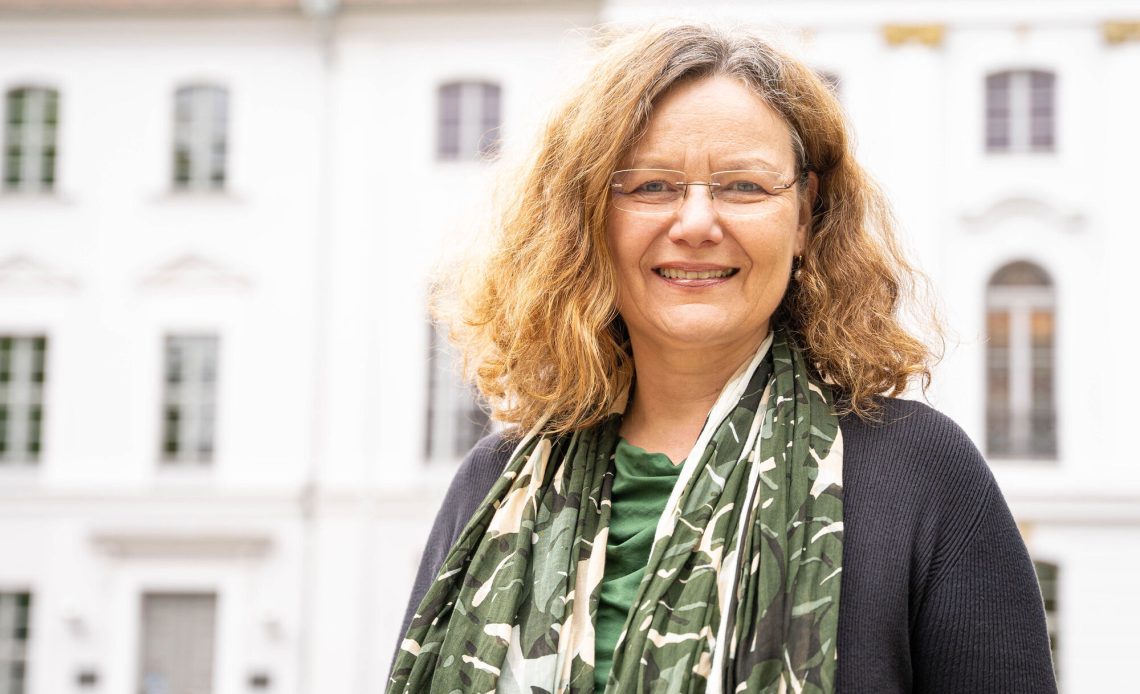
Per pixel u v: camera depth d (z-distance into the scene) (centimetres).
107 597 1777
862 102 1739
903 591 153
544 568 167
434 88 1808
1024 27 1720
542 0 1784
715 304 167
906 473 159
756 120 167
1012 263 1716
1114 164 1698
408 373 1783
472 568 172
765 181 166
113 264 1811
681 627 151
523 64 1797
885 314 173
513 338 183
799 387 166
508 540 173
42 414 1802
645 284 171
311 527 1769
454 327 206
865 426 165
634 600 156
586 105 174
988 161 1717
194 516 1777
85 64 1838
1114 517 1666
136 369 1797
